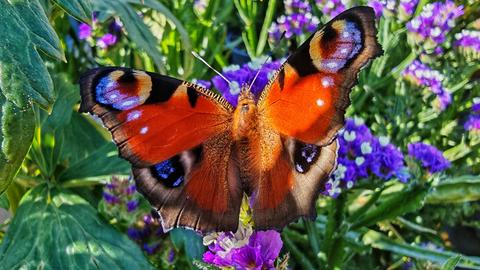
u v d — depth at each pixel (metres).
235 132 0.15
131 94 0.14
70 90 0.23
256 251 0.15
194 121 0.15
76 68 0.29
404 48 0.27
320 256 0.21
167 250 0.21
